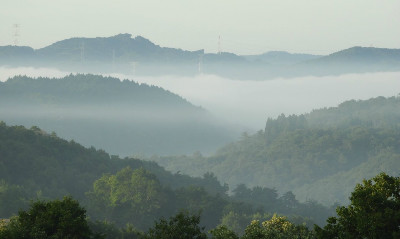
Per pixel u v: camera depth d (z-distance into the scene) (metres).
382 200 80.06
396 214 75.50
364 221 76.56
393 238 73.81
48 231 96.44
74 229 95.88
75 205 102.06
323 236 83.81
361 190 83.56
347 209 83.75
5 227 103.31
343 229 81.94
